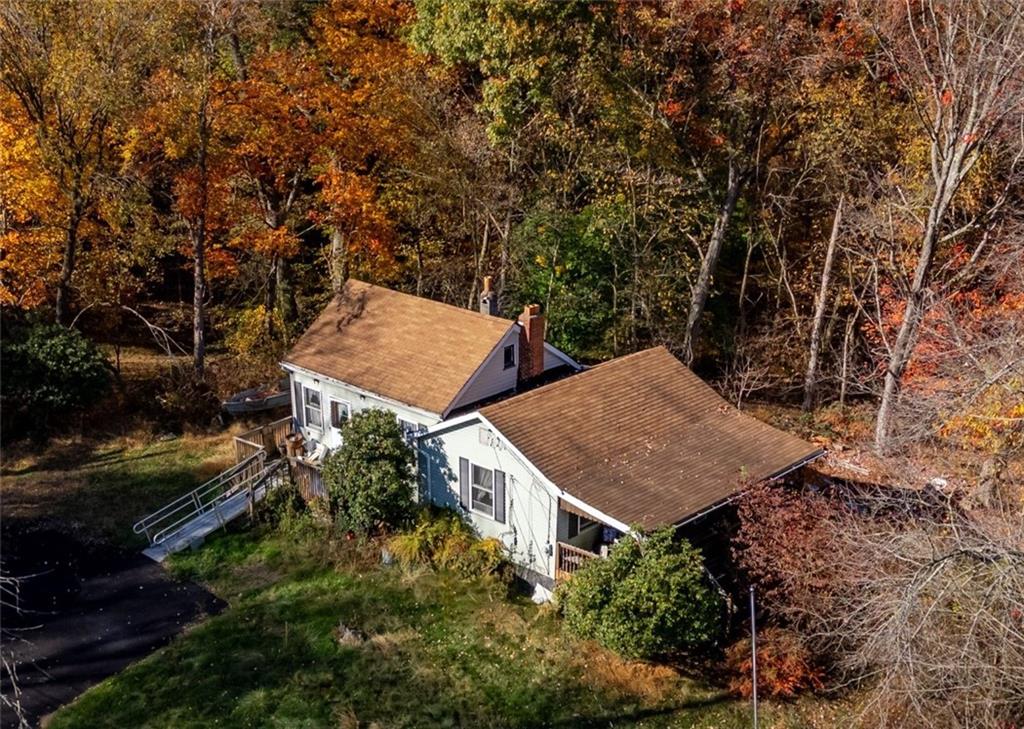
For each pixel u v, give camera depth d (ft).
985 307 87.86
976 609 49.34
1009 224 92.84
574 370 93.09
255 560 76.38
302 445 89.97
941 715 54.24
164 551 77.10
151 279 124.47
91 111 95.40
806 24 99.40
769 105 98.68
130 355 117.91
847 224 106.42
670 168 107.55
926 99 91.35
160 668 63.21
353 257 113.60
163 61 96.43
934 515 67.67
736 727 58.34
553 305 107.34
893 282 104.63
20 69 95.30
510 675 62.80
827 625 59.98
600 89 99.04
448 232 116.98
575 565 68.54
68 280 104.73
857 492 79.00
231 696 60.59
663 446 74.54
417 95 104.58
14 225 110.83
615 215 106.11
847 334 106.63
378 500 74.54
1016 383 61.11
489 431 71.67
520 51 94.07
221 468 91.20
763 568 63.36
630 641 60.23
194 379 105.29
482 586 71.61
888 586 53.52
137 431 98.58
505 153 107.86
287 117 103.35
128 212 105.91
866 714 57.47
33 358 94.17
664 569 60.34
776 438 78.43
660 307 112.37
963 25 83.30
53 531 79.92
